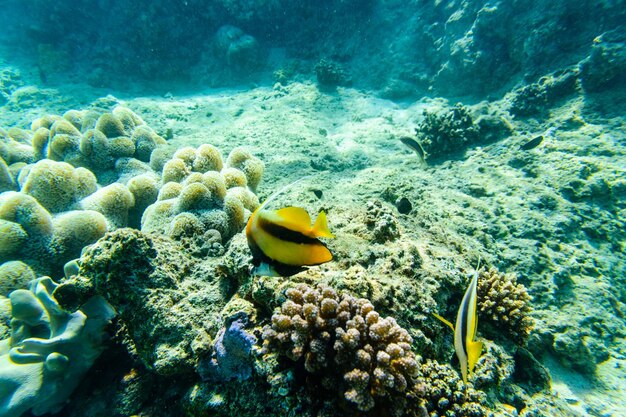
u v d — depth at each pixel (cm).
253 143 184
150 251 60
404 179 133
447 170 145
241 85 307
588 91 153
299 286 50
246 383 48
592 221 108
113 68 319
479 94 210
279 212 29
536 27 180
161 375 54
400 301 54
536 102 163
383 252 63
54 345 56
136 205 108
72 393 61
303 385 45
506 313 70
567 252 99
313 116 221
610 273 95
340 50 290
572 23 171
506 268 93
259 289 52
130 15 320
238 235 66
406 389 42
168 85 322
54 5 331
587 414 67
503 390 59
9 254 77
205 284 64
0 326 64
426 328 53
